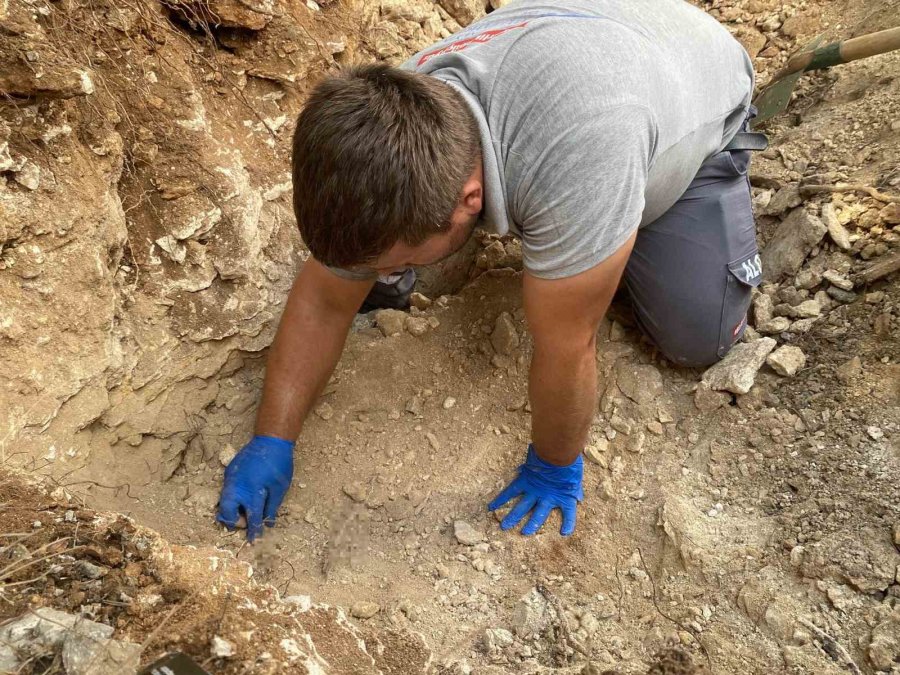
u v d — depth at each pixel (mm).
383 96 1134
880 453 1812
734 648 1585
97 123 1682
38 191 1544
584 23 1440
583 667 1506
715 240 2029
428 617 1674
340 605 1666
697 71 1703
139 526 1306
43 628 1057
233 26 2086
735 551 1740
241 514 1836
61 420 1609
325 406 2129
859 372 1985
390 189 1098
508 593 1756
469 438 2113
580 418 1661
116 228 1748
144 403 1866
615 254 1361
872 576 1589
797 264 2340
